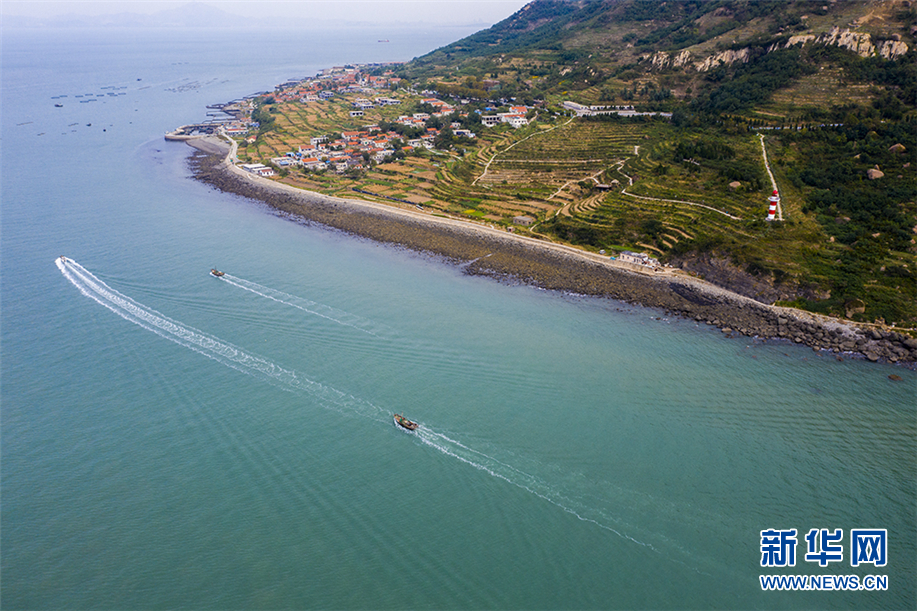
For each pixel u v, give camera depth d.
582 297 138.12
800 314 127.44
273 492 78.75
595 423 92.44
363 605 63.47
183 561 68.56
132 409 94.75
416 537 72.12
